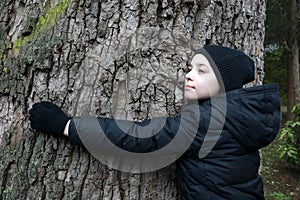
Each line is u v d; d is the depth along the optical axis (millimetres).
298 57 10633
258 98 1571
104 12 1677
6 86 1735
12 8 1797
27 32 1745
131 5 1679
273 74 11602
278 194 6367
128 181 1662
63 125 1562
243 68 1608
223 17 1866
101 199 1654
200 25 1787
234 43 1912
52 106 1596
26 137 1680
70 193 1644
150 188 1676
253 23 2016
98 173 1651
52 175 1649
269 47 10914
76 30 1676
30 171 1663
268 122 1581
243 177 1563
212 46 1620
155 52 1686
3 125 1731
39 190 1655
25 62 1691
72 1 1686
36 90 1672
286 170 7492
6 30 1790
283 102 12344
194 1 1751
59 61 1668
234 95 1580
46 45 1675
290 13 10172
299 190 6836
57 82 1661
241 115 1551
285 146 5918
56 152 1650
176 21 1725
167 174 1694
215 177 1528
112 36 1675
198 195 1549
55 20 1696
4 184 1699
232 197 1534
